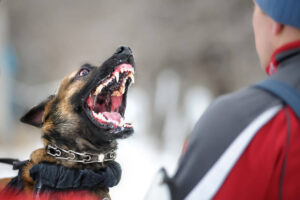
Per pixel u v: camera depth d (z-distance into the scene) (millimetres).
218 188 1368
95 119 2625
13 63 15938
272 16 1497
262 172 1352
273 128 1374
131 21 13555
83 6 16266
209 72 12055
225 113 1443
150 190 1503
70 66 16281
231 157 1373
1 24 13305
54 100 2770
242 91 1507
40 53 17547
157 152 10875
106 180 2504
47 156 2555
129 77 2949
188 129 12039
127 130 2715
